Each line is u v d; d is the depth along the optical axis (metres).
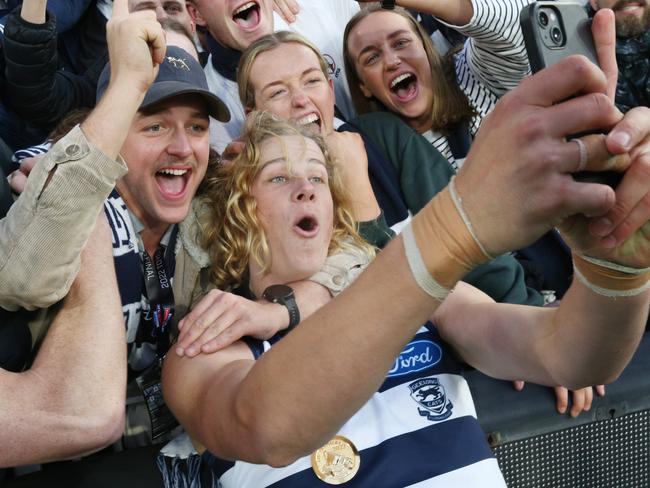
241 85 2.46
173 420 1.71
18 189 1.65
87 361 1.40
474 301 1.69
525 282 2.48
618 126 0.72
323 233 1.80
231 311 1.57
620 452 2.01
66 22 2.88
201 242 1.85
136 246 1.79
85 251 1.53
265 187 1.79
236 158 1.85
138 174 1.83
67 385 1.37
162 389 1.56
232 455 1.23
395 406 1.64
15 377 1.37
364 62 2.77
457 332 1.67
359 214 2.24
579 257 0.95
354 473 1.56
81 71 2.99
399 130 2.53
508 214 0.74
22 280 1.36
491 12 2.66
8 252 1.36
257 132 1.84
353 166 2.34
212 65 2.86
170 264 1.85
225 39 2.76
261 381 1.01
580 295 1.05
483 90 2.87
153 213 1.83
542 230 0.74
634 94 3.04
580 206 0.71
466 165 0.78
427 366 1.71
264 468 1.57
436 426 1.64
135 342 1.80
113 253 1.75
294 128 1.86
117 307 1.49
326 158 1.91
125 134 1.37
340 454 1.57
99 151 1.33
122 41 1.39
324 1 3.09
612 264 0.90
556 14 0.99
